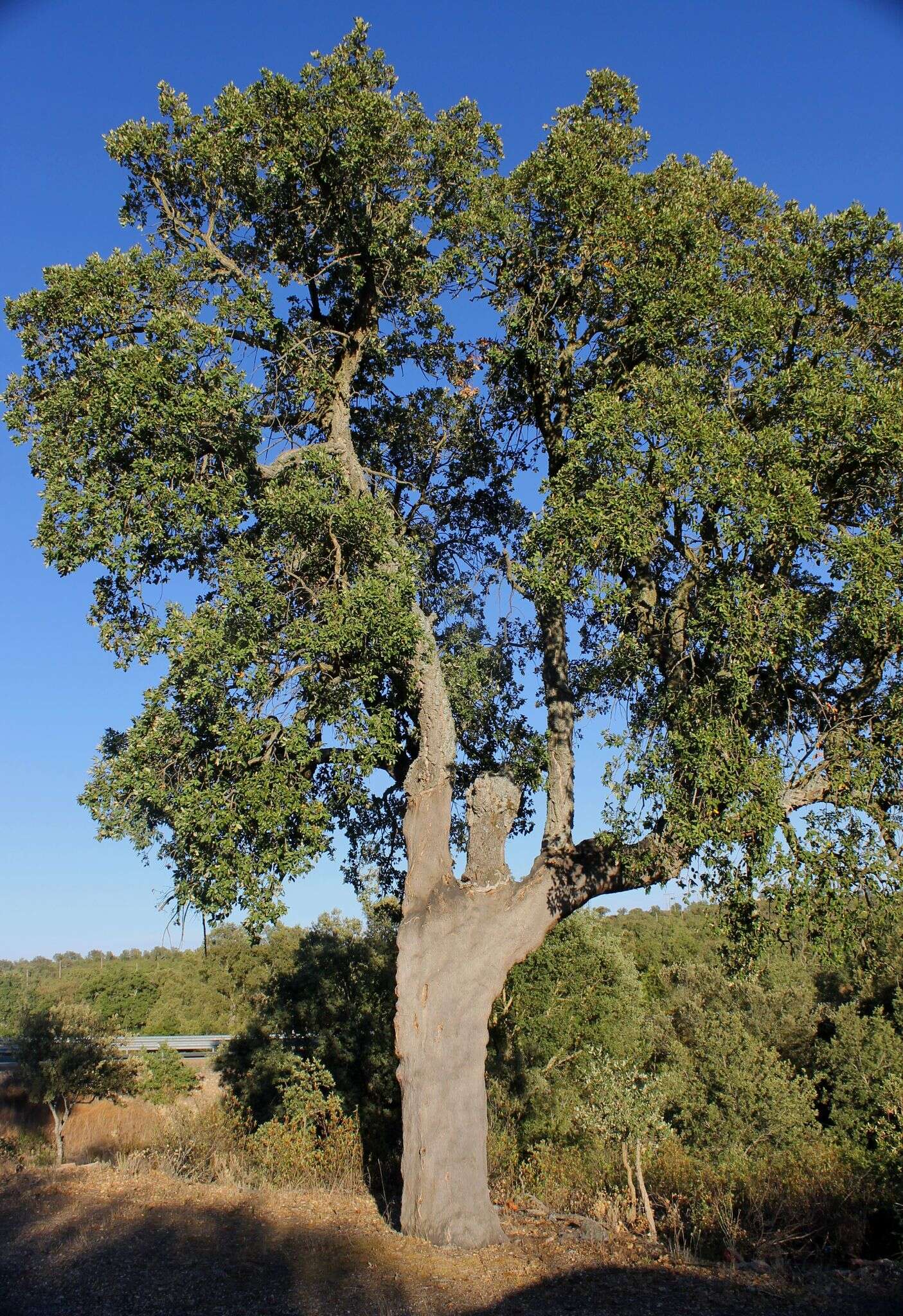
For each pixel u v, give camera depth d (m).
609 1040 23.66
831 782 9.17
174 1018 49.59
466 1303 7.32
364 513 10.59
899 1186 13.02
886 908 9.18
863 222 10.53
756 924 9.71
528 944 10.43
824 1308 7.55
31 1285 7.37
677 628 10.38
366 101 11.32
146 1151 14.30
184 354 10.20
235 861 9.69
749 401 10.32
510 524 14.56
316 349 12.76
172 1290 7.33
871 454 9.31
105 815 9.98
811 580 9.55
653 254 10.80
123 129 11.72
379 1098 19.12
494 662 13.64
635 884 10.55
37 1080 23.73
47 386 11.02
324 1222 9.79
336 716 10.30
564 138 11.56
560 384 12.30
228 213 12.35
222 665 9.47
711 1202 11.41
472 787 11.44
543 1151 14.62
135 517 10.38
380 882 14.55
